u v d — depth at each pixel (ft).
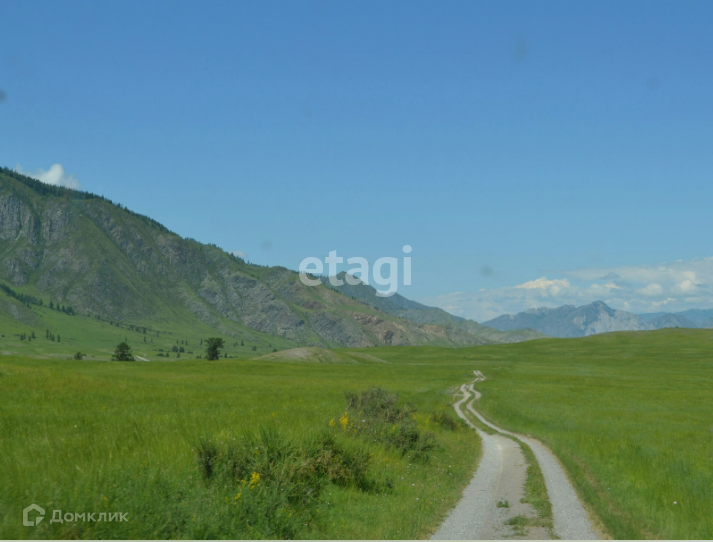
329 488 48.70
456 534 39.32
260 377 259.60
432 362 545.85
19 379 144.36
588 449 84.33
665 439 103.71
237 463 45.80
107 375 211.41
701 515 45.73
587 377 325.62
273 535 35.47
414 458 70.74
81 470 39.96
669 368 430.20
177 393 146.51
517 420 142.00
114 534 30.58
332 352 494.59
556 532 39.93
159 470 42.47
